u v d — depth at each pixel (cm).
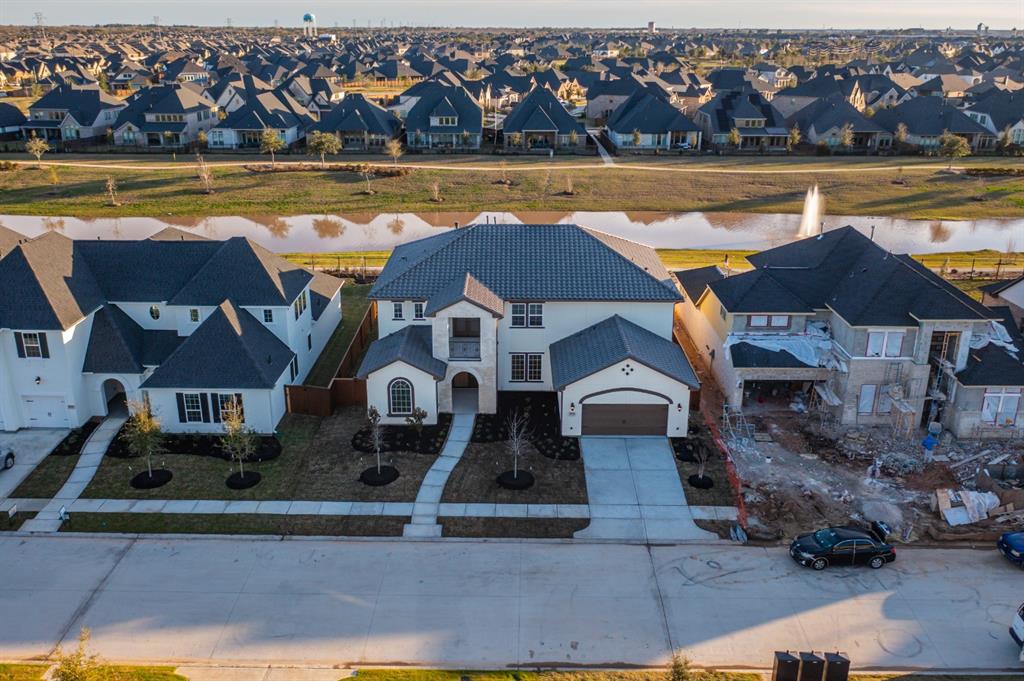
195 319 4375
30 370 4034
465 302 4025
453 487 3650
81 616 2828
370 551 3209
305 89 15738
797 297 4338
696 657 2659
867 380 4103
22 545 3225
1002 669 2619
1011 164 11050
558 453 3928
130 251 4562
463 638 2739
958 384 3997
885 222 8869
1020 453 3909
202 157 11350
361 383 4375
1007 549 3162
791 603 2925
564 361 4172
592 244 4581
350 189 9888
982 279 6494
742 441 4034
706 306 4859
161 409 4050
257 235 8306
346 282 6469
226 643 2708
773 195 9788
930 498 3584
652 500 3566
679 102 15538
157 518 3409
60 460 3841
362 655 2661
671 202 9538
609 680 2550
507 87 17500
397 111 14688
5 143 12025
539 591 2983
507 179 10225
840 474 3769
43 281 4059
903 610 2891
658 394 3981
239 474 3728
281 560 3147
